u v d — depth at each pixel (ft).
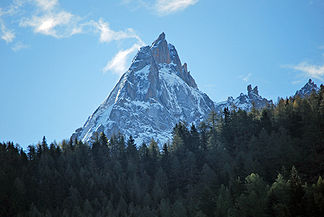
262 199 282.77
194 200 358.84
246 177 327.67
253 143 416.87
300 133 409.90
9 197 377.50
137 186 414.00
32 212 362.94
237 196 314.55
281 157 359.87
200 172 420.77
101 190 407.23
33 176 427.33
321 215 247.50
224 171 377.30
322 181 271.90
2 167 427.33
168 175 439.63
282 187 283.59
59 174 430.20
